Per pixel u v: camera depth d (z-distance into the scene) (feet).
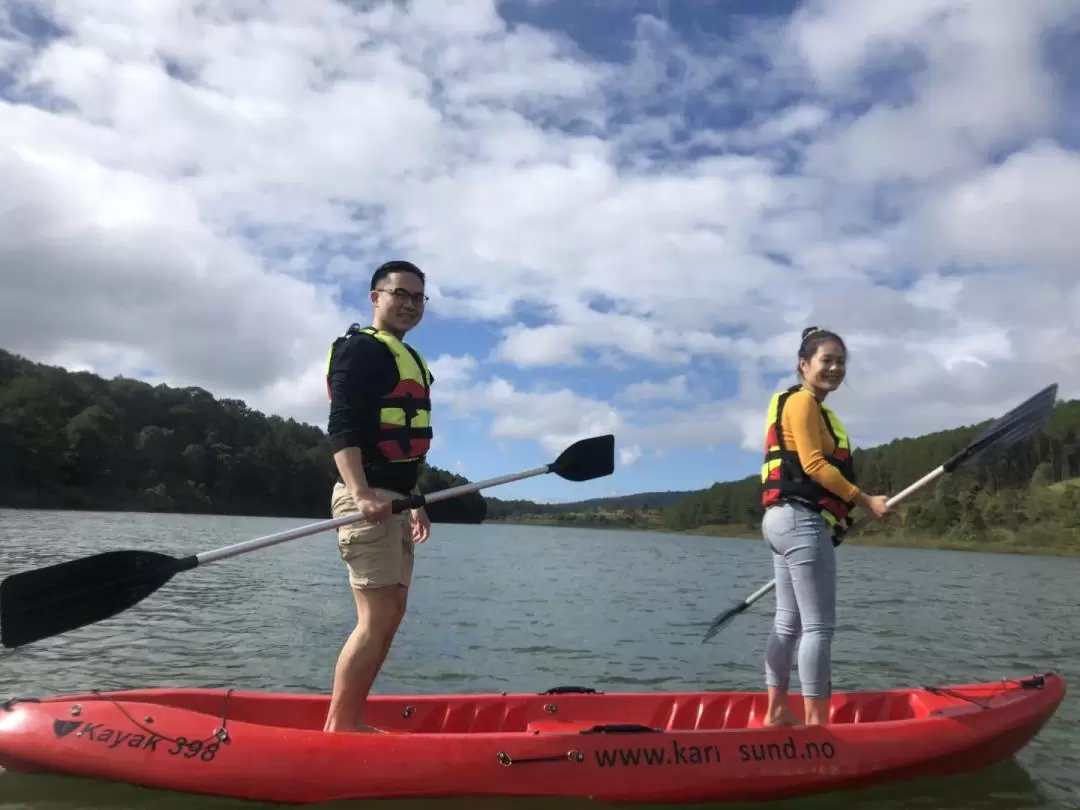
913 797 11.87
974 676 21.88
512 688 19.24
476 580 49.83
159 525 113.29
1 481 168.66
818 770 11.68
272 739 10.86
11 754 11.19
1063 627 33.42
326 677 19.58
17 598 11.39
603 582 52.80
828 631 12.35
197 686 18.31
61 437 187.01
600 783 11.07
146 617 27.32
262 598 34.04
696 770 11.36
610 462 14.47
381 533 11.28
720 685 20.04
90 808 10.44
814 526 12.37
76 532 82.69
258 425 263.70
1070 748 14.52
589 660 22.76
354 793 10.60
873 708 14.21
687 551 124.36
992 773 12.92
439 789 10.73
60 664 19.67
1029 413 13.88
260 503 237.04
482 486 12.78
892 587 54.54
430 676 20.12
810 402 12.48
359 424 11.18
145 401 242.58
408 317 11.98
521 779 10.95
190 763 10.72
